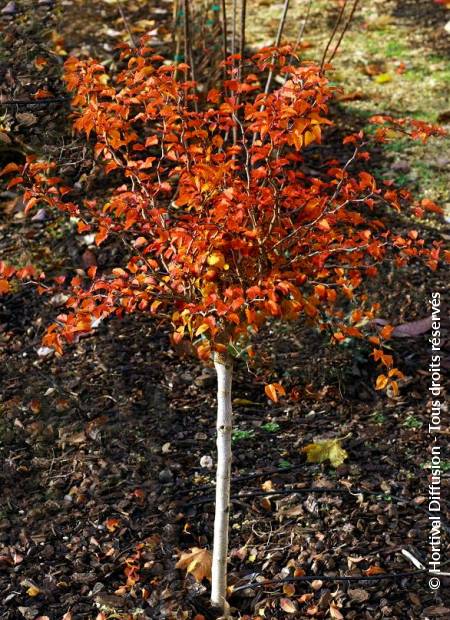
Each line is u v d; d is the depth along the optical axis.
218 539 2.92
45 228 4.92
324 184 2.71
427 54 6.79
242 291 2.38
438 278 4.70
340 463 3.67
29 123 5.01
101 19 6.30
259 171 2.51
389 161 5.55
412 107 6.10
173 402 3.99
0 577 3.22
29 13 5.76
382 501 3.49
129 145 5.29
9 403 3.96
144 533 3.38
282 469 3.66
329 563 3.22
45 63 5.33
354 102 6.16
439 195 5.27
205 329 2.34
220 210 2.40
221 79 5.48
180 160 2.72
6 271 2.61
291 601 3.09
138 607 3.09
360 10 7.50
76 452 3.74
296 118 2.40
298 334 4.31
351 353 4.18
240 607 3.11
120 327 4.38
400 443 3.78
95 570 3.24
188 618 3.02
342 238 2.67
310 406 4.01
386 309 4.49
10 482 3.61
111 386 4.06
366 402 4.02
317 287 2.55
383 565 3.22
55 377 4.11
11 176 5.21
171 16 6.48
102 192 5.00
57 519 3.45
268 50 2.68
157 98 2.64
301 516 3.44
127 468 3.67
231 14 6.80
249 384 4.12
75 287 2.63
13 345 4.29
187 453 3.75
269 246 2.57
